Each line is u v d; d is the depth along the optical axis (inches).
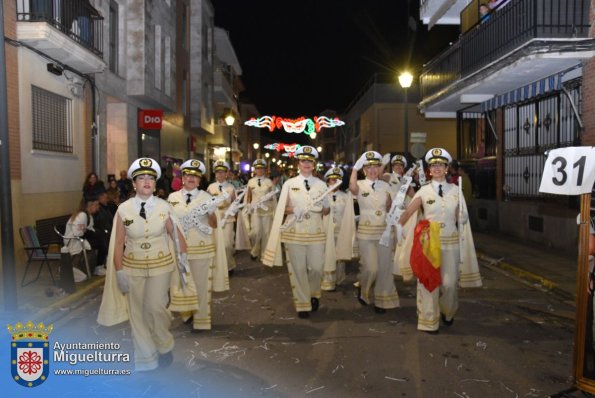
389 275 287.7
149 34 728.3
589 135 441.7
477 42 593.0
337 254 332.2
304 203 280.1
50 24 431.2
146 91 708.7
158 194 598.5
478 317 282.7
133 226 196.1
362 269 293.6
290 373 204.7
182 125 1077.1
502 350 230.5
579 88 468.1
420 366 211.9
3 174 280.2
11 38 411.2
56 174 488.4
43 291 335.3
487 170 689.0
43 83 462.9
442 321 272.5
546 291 344.8
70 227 370.9
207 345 237.8
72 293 329.7
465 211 257.4
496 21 546.3
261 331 258.4
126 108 697.0
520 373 205.3
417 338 246.2
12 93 414.3
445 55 696.4
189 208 261.3
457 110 754.8
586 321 171.9
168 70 898.7
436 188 254.7
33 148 449.1
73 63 504.7
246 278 387.5
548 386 193.3
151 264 198.1
